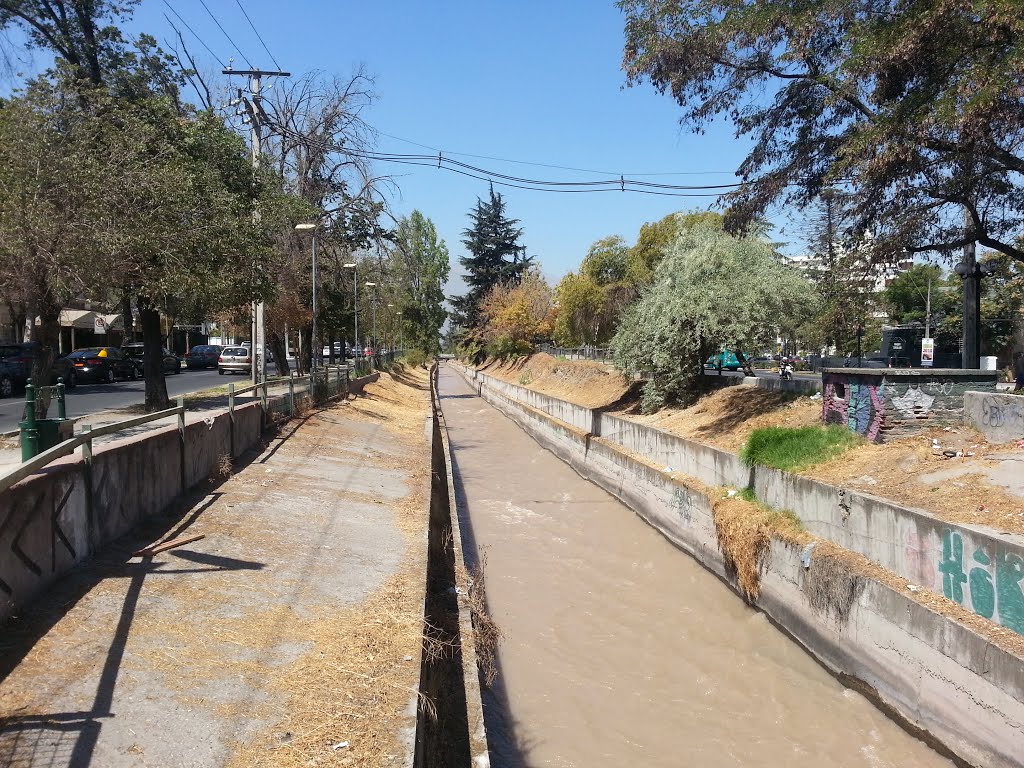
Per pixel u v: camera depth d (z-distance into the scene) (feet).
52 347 44.45
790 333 61.46
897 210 42.24
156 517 27.17
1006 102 30.37
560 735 25.91
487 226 239.09
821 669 30.32
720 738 25.86
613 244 152.87
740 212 47.39
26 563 17.92
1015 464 28.63
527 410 111.96
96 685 14.97
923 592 25.66
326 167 98.43
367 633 19.93
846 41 37.22
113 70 57.36
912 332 94.22
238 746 13.70
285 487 35.53
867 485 32.19
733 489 42.75
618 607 37.91
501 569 43.93
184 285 48.06
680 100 44.47
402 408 99.04
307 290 99.66
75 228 40.86
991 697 21.17
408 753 13.99
